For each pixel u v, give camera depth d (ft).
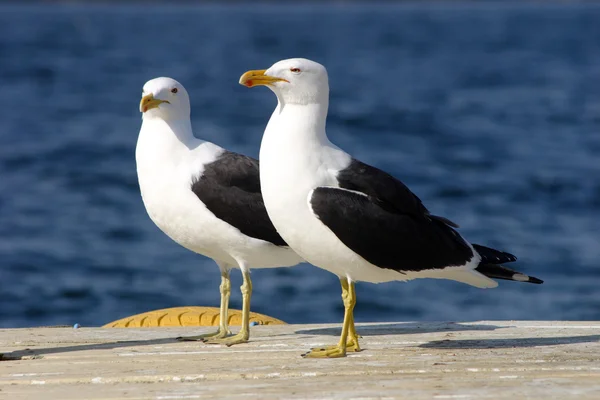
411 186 85.97
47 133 115.85
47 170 91.81
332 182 23.89
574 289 56.65
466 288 57.16
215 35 363.97
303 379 21.81
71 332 28.63
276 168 23.95
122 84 180.65
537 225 71.77
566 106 143.84
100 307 54.19
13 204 77.82
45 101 151.94
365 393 20.35
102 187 84.28
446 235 24.47
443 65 225.15
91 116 132.67
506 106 145.38
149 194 27.78
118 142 108.58
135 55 255.09
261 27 437.99
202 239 27.55
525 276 24.93
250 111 139.13
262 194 24.61
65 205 77.66
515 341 26.16
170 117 27.71
